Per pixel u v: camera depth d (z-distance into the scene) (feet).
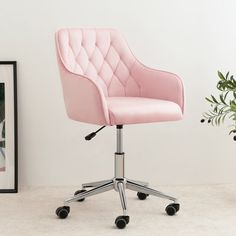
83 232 9.87
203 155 12.50
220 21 12.25
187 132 12.44
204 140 12.48
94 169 12.42
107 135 12.35
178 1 12.17
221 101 11.51
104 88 11.32
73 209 10.90
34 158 12.32
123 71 11.41
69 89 10.34
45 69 12.14
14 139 12.07
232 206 11.07
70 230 9.95
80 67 11.09
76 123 12.30
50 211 10.82
